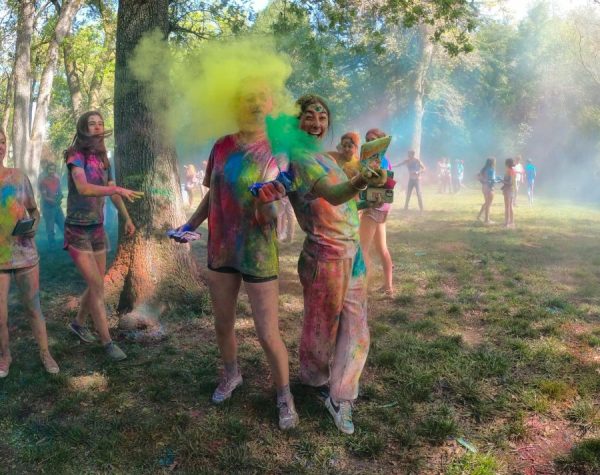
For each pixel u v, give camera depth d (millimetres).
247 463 2906
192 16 5914
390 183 2553
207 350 4320
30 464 2945
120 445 3080
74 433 3154
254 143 3033
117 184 5207
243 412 3389
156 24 4973
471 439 3127
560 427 3238
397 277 6648
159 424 3252
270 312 3109
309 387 3600
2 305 3781
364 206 3488
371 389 3631
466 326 4875
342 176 2994
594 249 8648
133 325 4645
